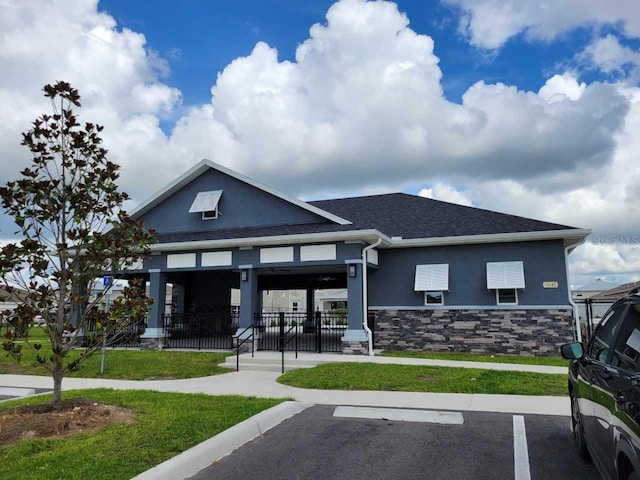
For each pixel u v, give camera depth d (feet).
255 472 16.56
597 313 77.36
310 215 56.90
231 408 24.40
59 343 22.62
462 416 23.50
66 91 23.52
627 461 10.12
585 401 15.48
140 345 56.29
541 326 49.75
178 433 19.65
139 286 25.62
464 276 53.06
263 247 53.42
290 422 23.17
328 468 16.83
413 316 54.19
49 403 23.41
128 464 16.14
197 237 58.03
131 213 63.41
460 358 45.98
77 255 23.13
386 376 34.17
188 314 59.11
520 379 32.48
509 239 50.83
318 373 36.22
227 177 61.16
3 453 17.22
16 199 22.09
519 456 17.84
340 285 86.28
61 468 15.71
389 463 17.25
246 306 53.26
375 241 50.67
